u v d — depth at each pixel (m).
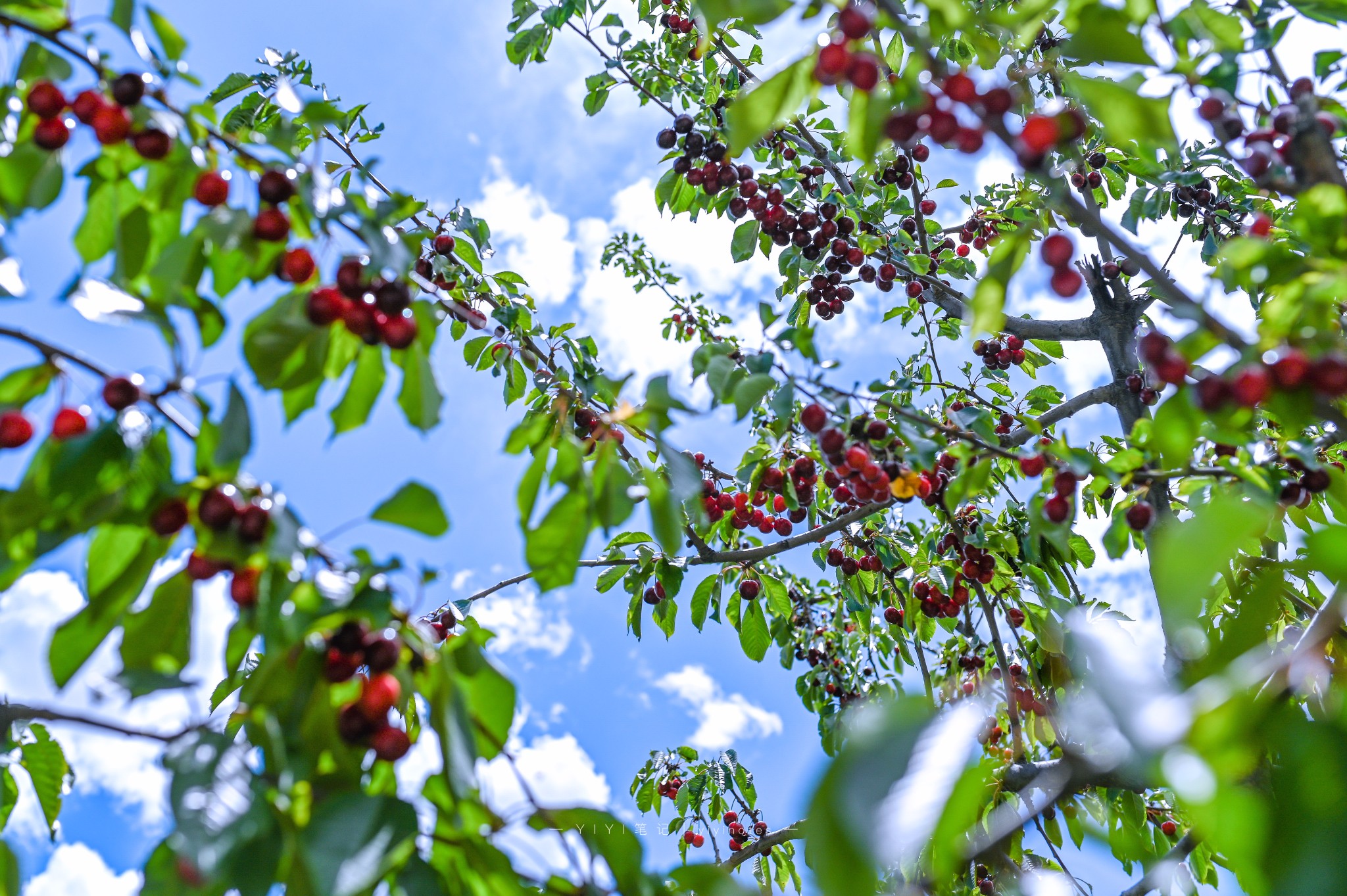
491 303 4.61
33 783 2.68
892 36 3.44
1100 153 4.63
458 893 1.76
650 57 4.82
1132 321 4.92
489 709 1.97
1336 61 2.19
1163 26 2.25
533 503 2.38
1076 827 3.27
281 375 2.08
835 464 3.10
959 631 4.75
